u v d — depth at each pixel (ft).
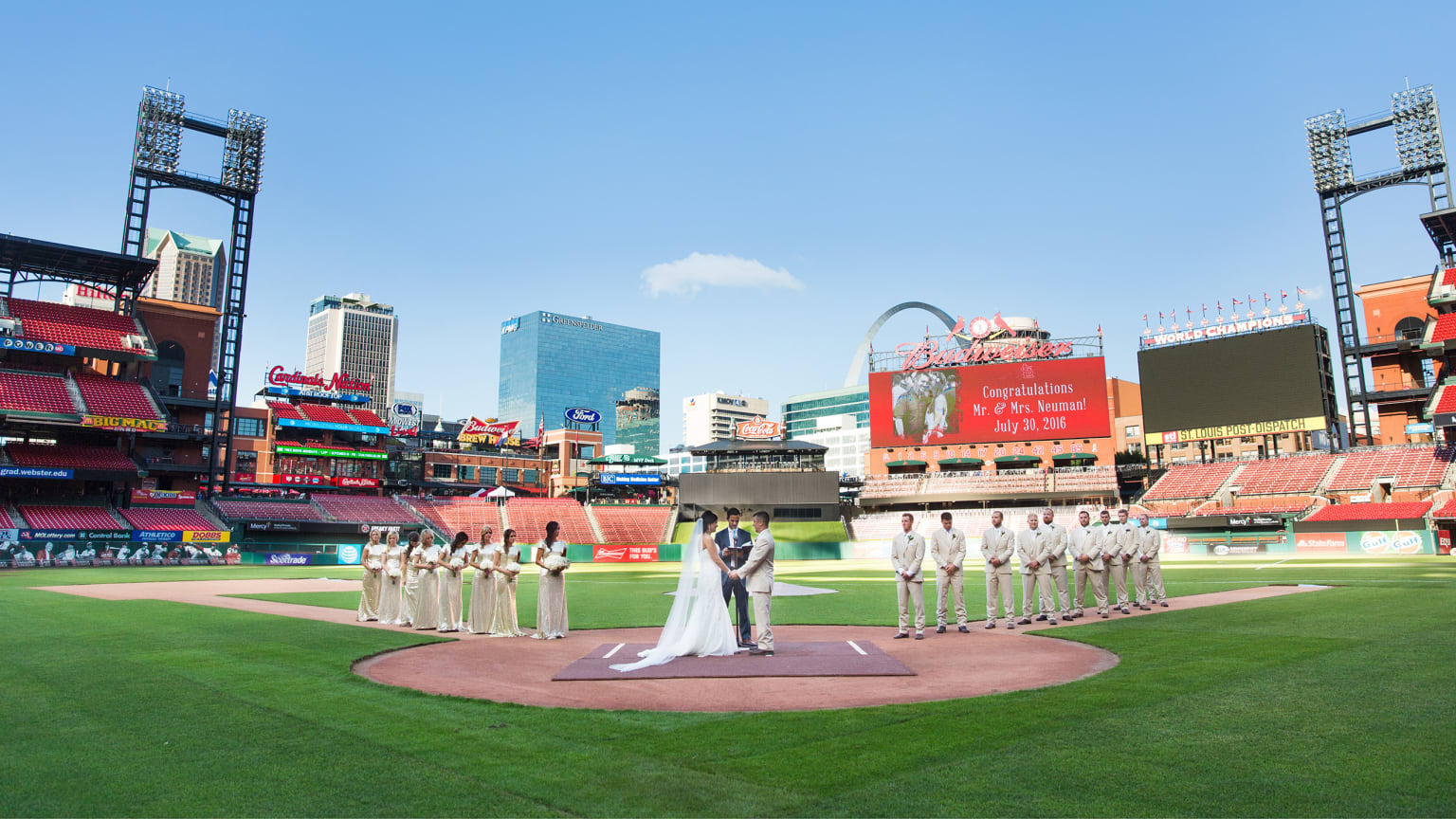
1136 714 32.81
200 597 98.94
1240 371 254.68
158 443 260.01
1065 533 70.08
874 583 131.75
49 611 78.59
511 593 64.44
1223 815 21.84
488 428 393.09
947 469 301.63
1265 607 73.05
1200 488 264.52
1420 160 249.55
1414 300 253.85
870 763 27.14
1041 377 294.66
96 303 324.39
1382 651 45.75
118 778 26.32
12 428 219.41
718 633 51.75
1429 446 231.91
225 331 265.13
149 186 257.34
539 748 29.55
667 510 320.50
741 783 25.32
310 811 23.26
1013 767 26.35
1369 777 24.56
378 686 41.45
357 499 291.99
